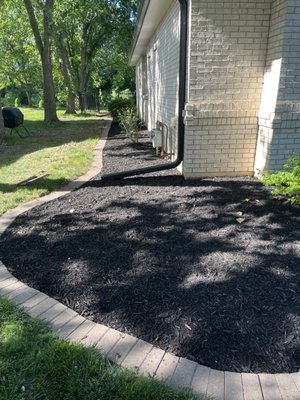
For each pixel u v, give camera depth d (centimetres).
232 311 205
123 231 319
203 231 313
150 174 526
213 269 250
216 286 230
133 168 566
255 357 172
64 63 2023
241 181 464
